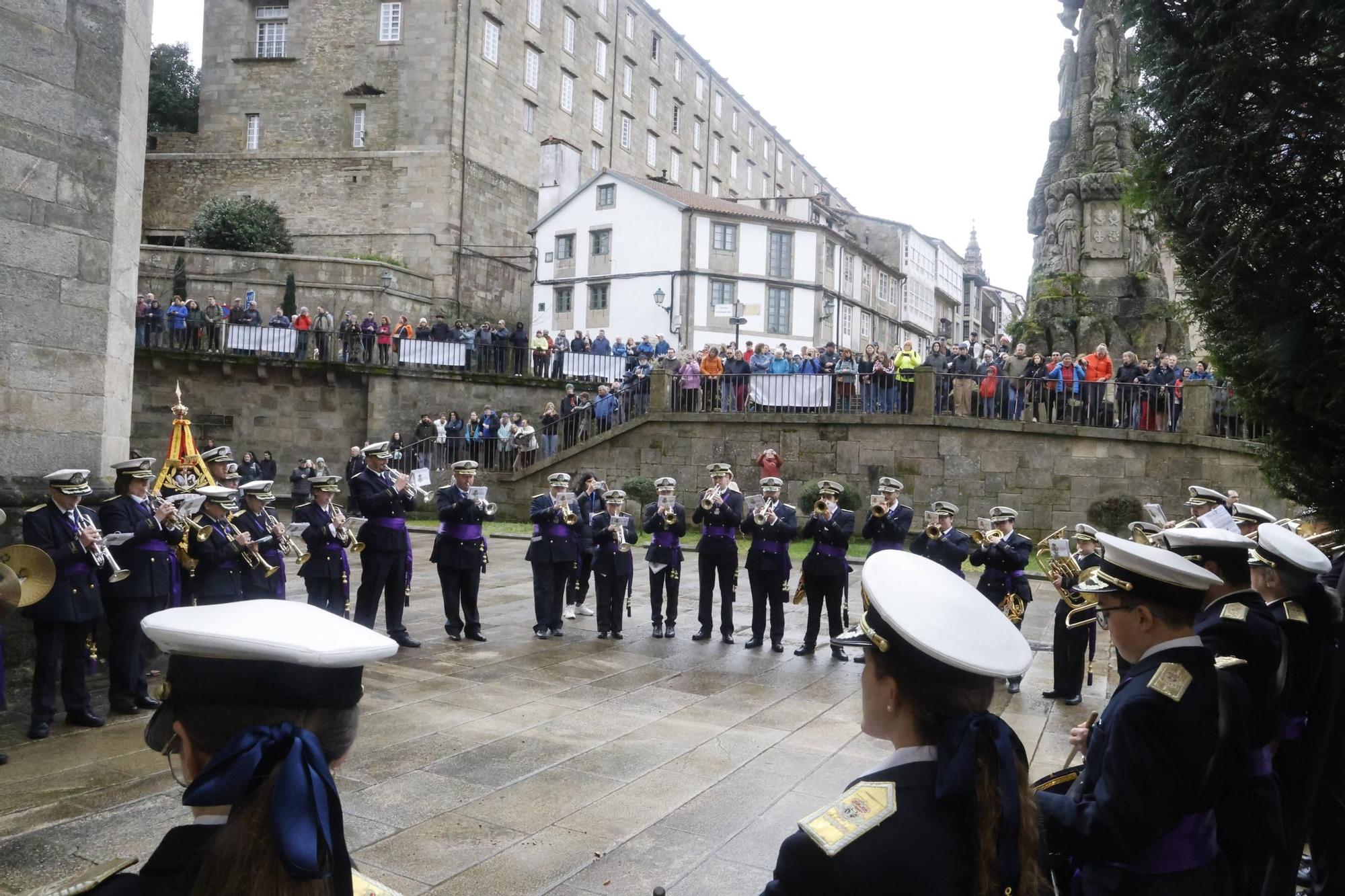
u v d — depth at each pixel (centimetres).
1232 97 402
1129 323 2423
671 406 2544
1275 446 489
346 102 4144
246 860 150
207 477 1036
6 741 688
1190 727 275
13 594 615
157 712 174
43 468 806
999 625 214
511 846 525
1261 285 412
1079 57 2566
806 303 4281
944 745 200
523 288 4456
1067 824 280
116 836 518
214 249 3650
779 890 194
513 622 1261
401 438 2984
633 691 897
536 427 2864
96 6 841
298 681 163
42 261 802
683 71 6125
